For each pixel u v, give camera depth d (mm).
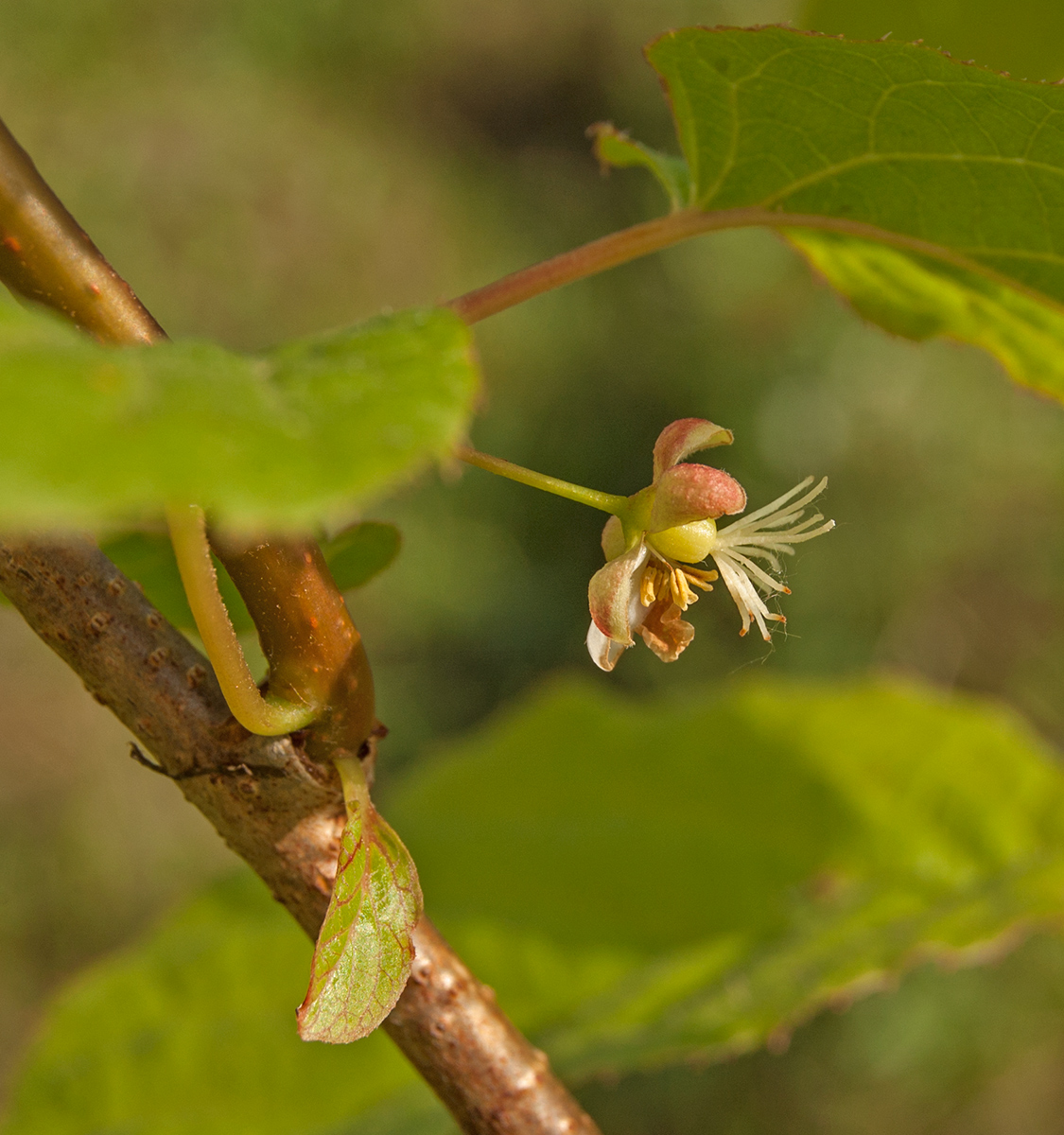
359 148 1601
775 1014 271
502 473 221
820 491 229
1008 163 232
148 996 283
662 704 318
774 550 228
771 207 239
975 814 282
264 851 217
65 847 1112
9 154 206
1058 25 269
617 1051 273
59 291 207
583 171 1661
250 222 1488
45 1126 277
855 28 273
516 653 1234
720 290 1382
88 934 1078
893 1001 976
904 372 1291
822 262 252
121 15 1546
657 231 237
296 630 213
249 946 283
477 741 326
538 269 232
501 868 298
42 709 1188
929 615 1256
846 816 287
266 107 1572
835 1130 952
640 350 1396
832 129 233
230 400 191
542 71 1723
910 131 231
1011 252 241
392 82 1683
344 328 197
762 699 304
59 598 214
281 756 214
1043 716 1227
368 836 214
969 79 224
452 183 1637
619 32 1681
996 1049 974
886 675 303
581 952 285
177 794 1189
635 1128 946
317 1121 277
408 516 1273
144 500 180
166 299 1407
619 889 288
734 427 1312
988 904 277
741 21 1578
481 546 1295
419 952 222
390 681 1219
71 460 181
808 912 282
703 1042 270
